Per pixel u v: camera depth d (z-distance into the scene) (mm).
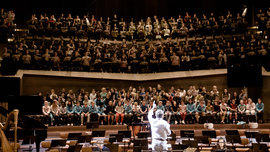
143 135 13305
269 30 20906
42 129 12273
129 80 20922
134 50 20938
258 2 24172
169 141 13570
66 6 25391
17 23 23688
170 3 26016
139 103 17938
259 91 19594
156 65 20328
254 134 13203
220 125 16750
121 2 26266
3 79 18016
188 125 16812
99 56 19797
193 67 20375
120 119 17359
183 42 21438
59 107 16938
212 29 22047
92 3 25891
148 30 22484
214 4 25500
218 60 20141
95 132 13578
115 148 11664
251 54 19516
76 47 20781
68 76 19594
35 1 24484
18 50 18891
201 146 14000
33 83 19250
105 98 17906
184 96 17875
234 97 19578
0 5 23516
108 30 21938
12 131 12383
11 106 12578
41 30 20641
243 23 21578
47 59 19094
